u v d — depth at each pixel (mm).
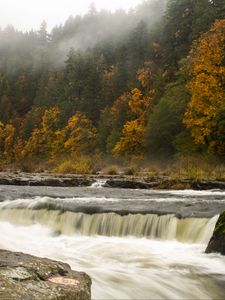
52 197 14992
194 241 9414
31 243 9188
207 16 48500
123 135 56219
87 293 4312
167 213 10383
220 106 30969
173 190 19328
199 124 32062
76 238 10008
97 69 88750
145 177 23047
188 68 39031
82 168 30328
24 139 89062
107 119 65438
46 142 78938
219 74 32375
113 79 76438
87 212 11062
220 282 6398
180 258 7777
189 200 13273
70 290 4145
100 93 78750
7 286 3977
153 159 42938
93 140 66625
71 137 67938
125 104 60812
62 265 5023
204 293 5930
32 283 4188
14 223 11406
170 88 44031
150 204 12141
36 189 19219
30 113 94250
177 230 9867
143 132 46219
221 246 7938
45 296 3893
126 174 27719
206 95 31766
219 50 33031
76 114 72938
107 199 13586
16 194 15875
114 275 6312
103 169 30953
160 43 65125
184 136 37594
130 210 10828
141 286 5891
